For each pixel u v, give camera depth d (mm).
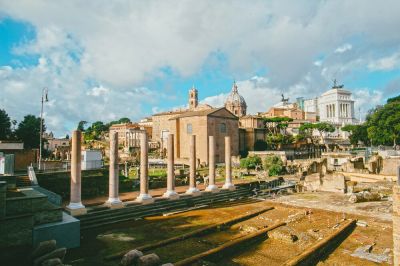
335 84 161500
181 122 88062
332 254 18500
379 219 26141
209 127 82750
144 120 165625
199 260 16406
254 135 103062
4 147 46875
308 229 23375
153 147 113312
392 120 73125
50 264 14250
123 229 23203
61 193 33688
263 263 17094
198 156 83250
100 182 37094
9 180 25734
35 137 78562
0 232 16766
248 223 25062
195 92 143250
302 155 94125
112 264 16031
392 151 62844
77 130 24719
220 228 23391
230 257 17984
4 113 73250
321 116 164000
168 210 29859
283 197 38125
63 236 18750
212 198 35312
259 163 68750
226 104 135750
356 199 33438
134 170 62156
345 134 135500
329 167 60000
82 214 24469
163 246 19344
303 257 16625
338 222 25062
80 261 16516
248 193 40188
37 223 18453
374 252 18781
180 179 45812
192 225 24516
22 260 16297
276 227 23188
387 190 38469
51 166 45125
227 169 40000
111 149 27500
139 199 29500
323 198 36844
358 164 55562
